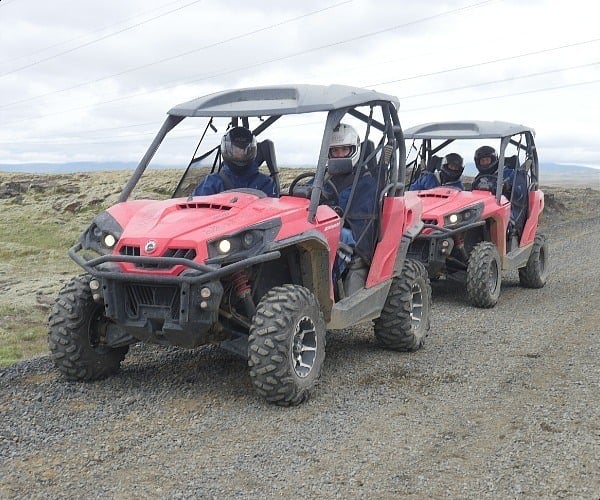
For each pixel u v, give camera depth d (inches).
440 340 274.4
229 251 176.6
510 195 407.8
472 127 402.0
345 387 207.0
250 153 223.5
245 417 178.9
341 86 221.9
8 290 413.7
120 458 151.5
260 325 182.7
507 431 171.0
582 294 390.9
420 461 152.0
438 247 350.9
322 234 201.2
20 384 204.5
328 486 138.7
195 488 136.7
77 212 1005.2
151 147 214.4
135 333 187.3
